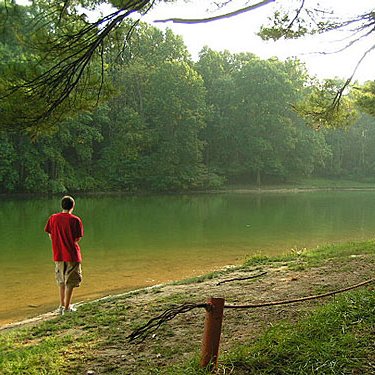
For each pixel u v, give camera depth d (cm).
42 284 1009
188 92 4619
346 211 2745
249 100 4994
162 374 398
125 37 541
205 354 348
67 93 526
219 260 1272
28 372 427
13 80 496
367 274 752
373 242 1156
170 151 4591
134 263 1232
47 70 503
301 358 375
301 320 491
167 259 1285
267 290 712
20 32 483
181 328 539
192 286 801
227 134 5119
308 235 1759
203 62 5406
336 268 831
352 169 6175
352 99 1155
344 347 392
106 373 420
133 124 4556
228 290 736
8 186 3934
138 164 4638
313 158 5369
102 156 4697
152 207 3105
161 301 688
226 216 2475
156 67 4816
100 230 1897
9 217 2450
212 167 5112
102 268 1172
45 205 3256
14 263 1224
